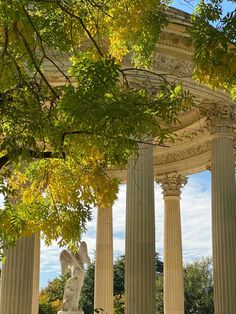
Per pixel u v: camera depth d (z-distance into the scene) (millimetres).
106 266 69875
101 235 71000
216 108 54969
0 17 21219
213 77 23781
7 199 26188
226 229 51219
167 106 21328
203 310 143125
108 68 20219
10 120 22078
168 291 69000
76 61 21859
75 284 52312
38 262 67188
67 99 19078
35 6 24828
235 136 62906
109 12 27109
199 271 147750
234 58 23109
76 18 25656
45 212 27141
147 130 20609
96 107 18953
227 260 50375
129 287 46312
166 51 52156
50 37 25266
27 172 28203
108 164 23969
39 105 22250
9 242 26547
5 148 21641
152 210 48031
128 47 29453
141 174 47969
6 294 44219
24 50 23438
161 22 27422
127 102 19547
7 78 22812
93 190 27391
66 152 23688
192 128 65812
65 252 53219
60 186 27516
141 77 48625
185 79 52656
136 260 46562
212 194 53688
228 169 53531
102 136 19953
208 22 24969
